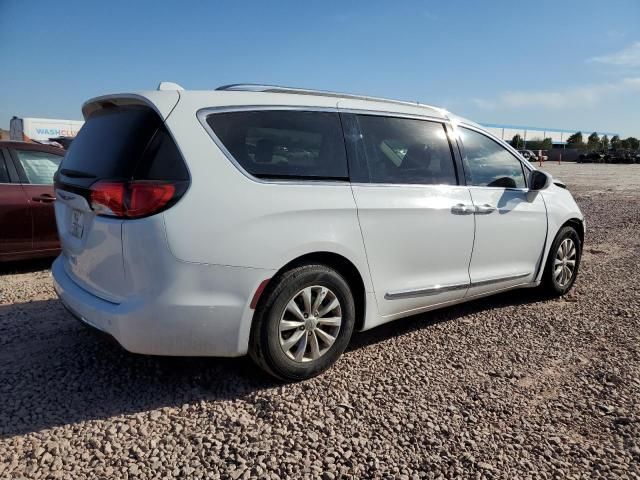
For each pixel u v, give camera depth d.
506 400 3.10
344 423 2.80
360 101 3.70
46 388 3.10
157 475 2.36
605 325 4.38
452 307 4.85
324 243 3.19
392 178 3.66
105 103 3.34
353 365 3.52
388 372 3.43
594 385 3.30
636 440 2.71
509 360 3.66
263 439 2.64
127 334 2.78
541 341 4.02
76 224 3.23
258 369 3.21
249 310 2.96
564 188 5.47
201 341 2.88
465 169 4.19
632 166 51.03
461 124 4.30
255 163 3.06
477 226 4.14
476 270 4.23
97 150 3.13
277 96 3.31
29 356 3.54
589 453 2.59
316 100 3.46
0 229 5.64
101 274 2.95
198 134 2.91
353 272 3.45
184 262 2.75
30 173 5.95
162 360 3.51
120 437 2.63
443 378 3.36
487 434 2.73
